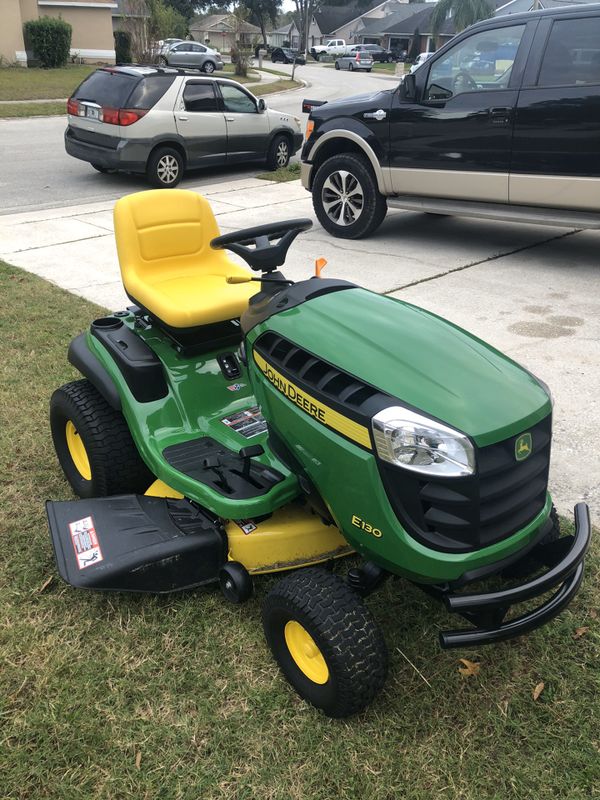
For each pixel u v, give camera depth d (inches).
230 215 348.5
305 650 93.7
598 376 181.6
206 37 3479.3
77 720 93.0
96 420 127.3
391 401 84.0
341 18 3818.9
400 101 276.7
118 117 404.8
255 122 467.2
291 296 102.8
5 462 148.9
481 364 90.9
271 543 104.4
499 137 254.1
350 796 83.8
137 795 84.0
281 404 96.0
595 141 233.3
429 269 266.8
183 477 109.3
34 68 1194.0
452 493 81.7
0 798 83.6
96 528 110.7
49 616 110.0
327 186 309.3
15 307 228.7
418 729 91.9
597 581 115.3
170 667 101.3
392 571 89.4
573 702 95.5
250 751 89.2
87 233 322.7
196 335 122.9
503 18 249.6
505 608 86.7
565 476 142.8
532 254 288.4
